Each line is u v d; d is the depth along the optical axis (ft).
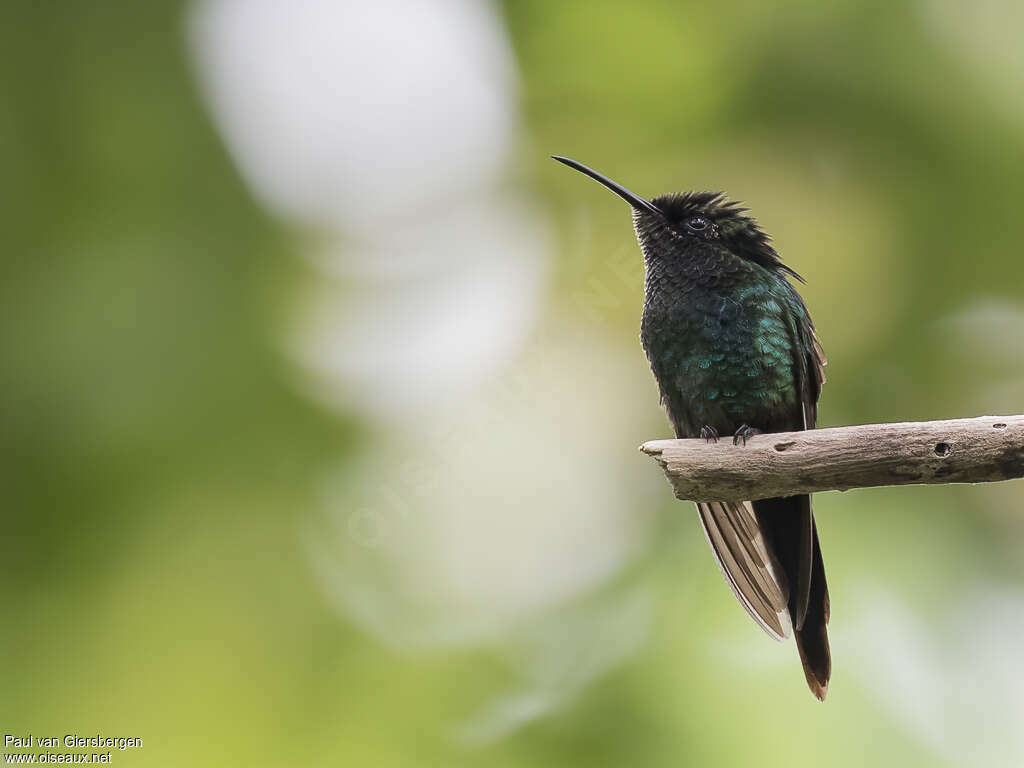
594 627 35.06
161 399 33.55
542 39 42.01
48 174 34.99
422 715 34.27
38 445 32.71
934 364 37.06
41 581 32.60
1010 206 37.55
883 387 37.29
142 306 34.22
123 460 33.14
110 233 34.94
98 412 33.04
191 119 36.45
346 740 33.81
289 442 35.04
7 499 32.48
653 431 38.68
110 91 35.86
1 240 34.04
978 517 34.17
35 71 35.40
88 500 32.94
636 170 41.11
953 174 38.01
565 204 41.47
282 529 34.55
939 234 37.99
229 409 34.35
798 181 39.19
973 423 22.56
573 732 32.76
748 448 23.79
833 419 36.83
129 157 35.78
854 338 37.83
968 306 37.55
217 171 36.52
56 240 34.65
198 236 35.63
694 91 40.83
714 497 24.41
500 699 34.27
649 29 40.81
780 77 39.60
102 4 36.22
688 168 40.45
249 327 35.40
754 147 39.81
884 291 38.17
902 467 22.75
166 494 33.63
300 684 33.99
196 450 33.88
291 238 37.45
